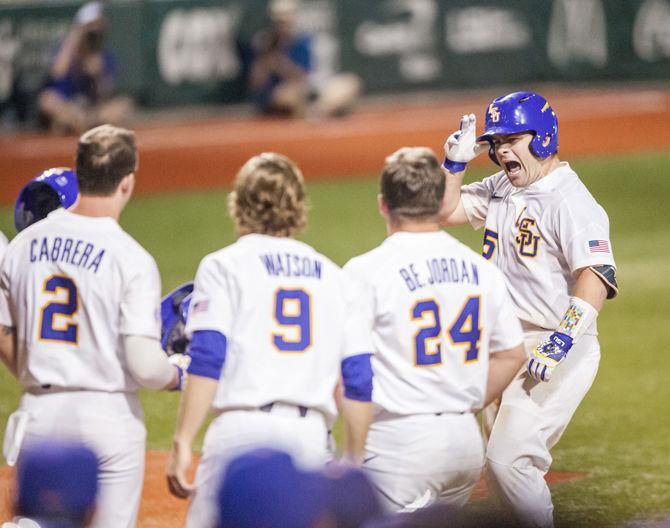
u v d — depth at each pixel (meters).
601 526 18.66
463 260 14.87
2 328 14.91
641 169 56.72
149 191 54.41
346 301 14.25
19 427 14.44
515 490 16.58
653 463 22.33
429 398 14.55
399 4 78.75
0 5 70.56
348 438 14.15
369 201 51.31
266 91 74.19
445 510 10.80
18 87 70.81
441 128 68.50
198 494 13.59
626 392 27.41
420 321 14.49
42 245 14.59
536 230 17.08
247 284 13.68
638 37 81.62
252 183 14.02
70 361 14.43
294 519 9.25
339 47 78.19
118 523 14.59
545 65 81.00
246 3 76.31
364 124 71.19
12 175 55.94
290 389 13.64
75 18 70.88
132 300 14.23
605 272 16.48
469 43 80.25
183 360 15.92
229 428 13.57
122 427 14.54
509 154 17.16
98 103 68.19
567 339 16.30
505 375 15.21
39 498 10.95
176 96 76.38
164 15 75.25
